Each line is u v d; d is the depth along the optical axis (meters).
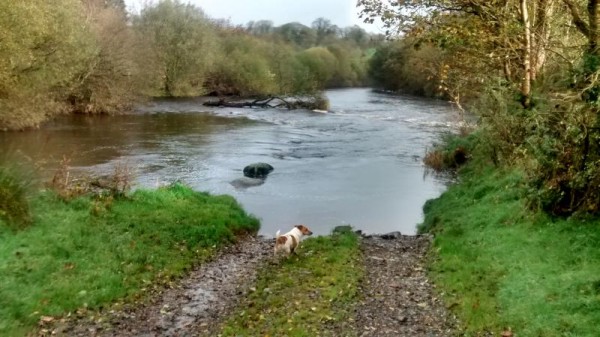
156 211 16.30
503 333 8.69
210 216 16.70
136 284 11.30
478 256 12.60
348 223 18.88
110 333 9.18
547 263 10.92
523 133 17.83
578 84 13.26
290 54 81.88
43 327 9.12
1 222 12.19
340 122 46.28
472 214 16.34
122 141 33.38
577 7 15.99
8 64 31.14
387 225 18.83
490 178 19.34
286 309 10.11
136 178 23.56
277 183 24.30
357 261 13.43
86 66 45.53
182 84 68.38
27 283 10.30
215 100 63.97
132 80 51.34
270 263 13.43
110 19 51.00
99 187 18.94
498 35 18.20
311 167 27.70
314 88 75.69
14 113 35.12
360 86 108.25
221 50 75.19
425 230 17.70
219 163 27.88
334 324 9.44
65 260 11.68
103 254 12.45
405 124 45.25
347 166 28.14
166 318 9.95
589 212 12.23
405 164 28.98
